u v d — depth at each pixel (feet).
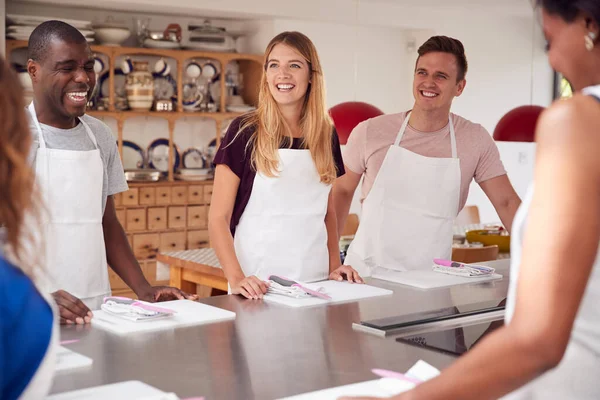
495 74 24.49
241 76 22.27
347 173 11.07
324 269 9.06
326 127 8.96
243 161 8.61
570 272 3.32
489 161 10.66
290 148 8.80
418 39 23.52
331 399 4.60
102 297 8.36
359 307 7.20
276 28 21.42
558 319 3.30
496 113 24.67
